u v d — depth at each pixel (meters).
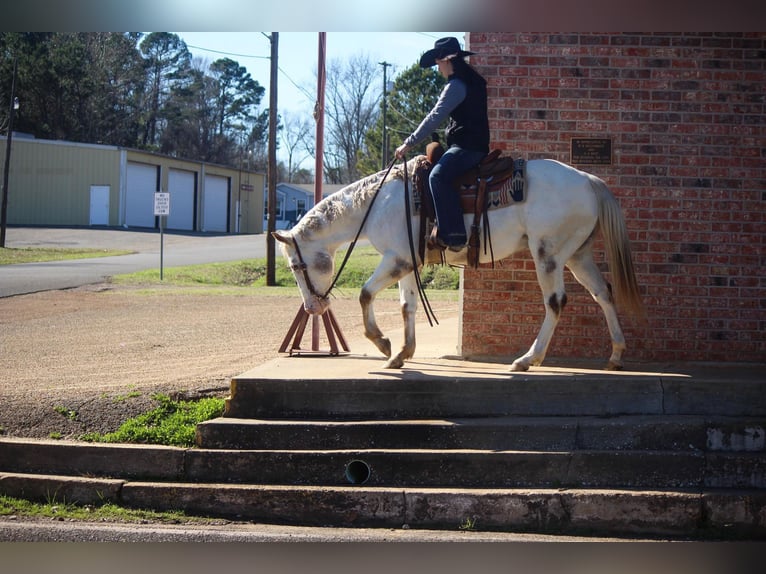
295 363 7.82
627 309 7.16
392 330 12.27
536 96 8.23
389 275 7.28
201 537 5.68
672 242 8.13
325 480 6.27
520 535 5.81
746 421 6.39
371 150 54.59
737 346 8.11
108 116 64.50
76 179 45.94
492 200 7.05
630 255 7.11
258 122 82.00
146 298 17.48
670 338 8.15
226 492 6.16
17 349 10.84
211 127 79.00
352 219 7.49
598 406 6.68
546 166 7.11
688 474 6.19
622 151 8.17
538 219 6.96
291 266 7.59
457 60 7.15
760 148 8.08
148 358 10.09
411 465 6.23
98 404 7.33
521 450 6.35
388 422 6.52
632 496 5.92
